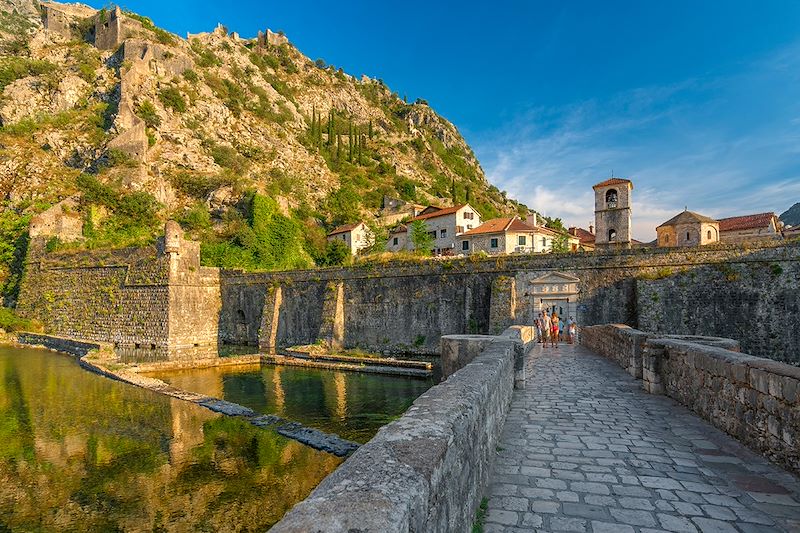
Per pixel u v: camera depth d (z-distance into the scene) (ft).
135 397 75.82
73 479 44.96
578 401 36.06
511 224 203.41
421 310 113.70
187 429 59.47
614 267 94.63
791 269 79.71
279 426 60.54
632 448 24.47
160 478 44.98
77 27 355.15
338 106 517.96
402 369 95.55
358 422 64.23
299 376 96.02
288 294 136.98
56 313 159.22
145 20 361.92
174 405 70.85
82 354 124.98
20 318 164.04
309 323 131.54
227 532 35.37
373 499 8.06
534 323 96.94
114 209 202.90
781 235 178.60
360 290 123.34
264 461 49.03
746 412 24.21
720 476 20.25
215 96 320.29
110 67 292.20
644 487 19.29
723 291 84.64
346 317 123.95
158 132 257.75
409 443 11.66
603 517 16.62
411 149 515.50
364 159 428.56
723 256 85.87
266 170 292.40
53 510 39.09
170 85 289.12
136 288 144.25
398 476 9.39
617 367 53.52
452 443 12.73
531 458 23.24
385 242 252.42
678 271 88.84
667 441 25.55
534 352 69.00
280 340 135.74
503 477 20.74
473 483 16.06
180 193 232.73
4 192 202.18
